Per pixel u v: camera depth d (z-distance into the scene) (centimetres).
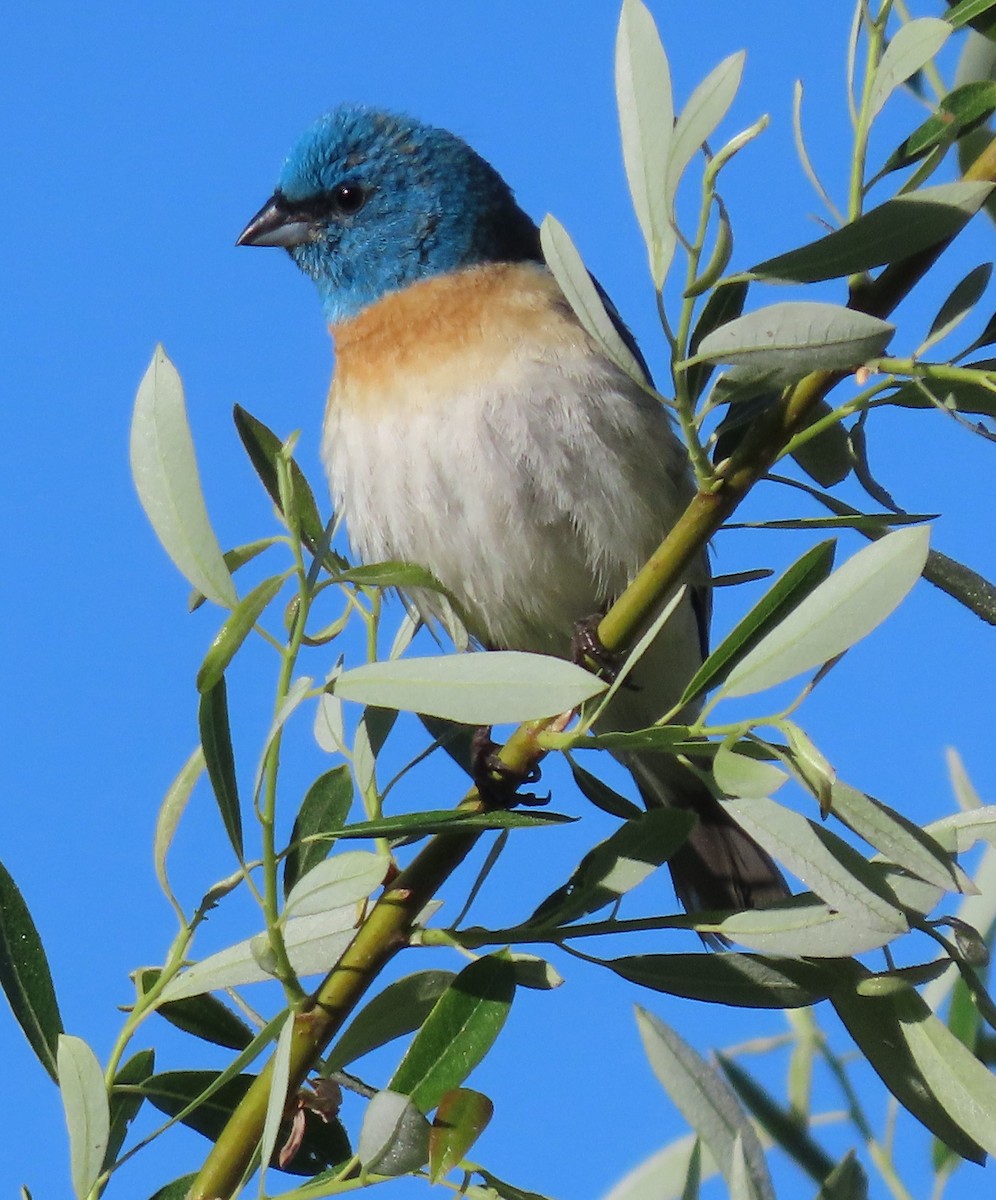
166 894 464
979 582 513
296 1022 462
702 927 464
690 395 477
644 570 510
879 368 436
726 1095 441
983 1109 457
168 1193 476
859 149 445
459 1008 438
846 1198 446
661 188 426
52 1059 474
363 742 509
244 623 425
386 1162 405
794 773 412
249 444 533
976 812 473
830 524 495
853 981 475
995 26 530
